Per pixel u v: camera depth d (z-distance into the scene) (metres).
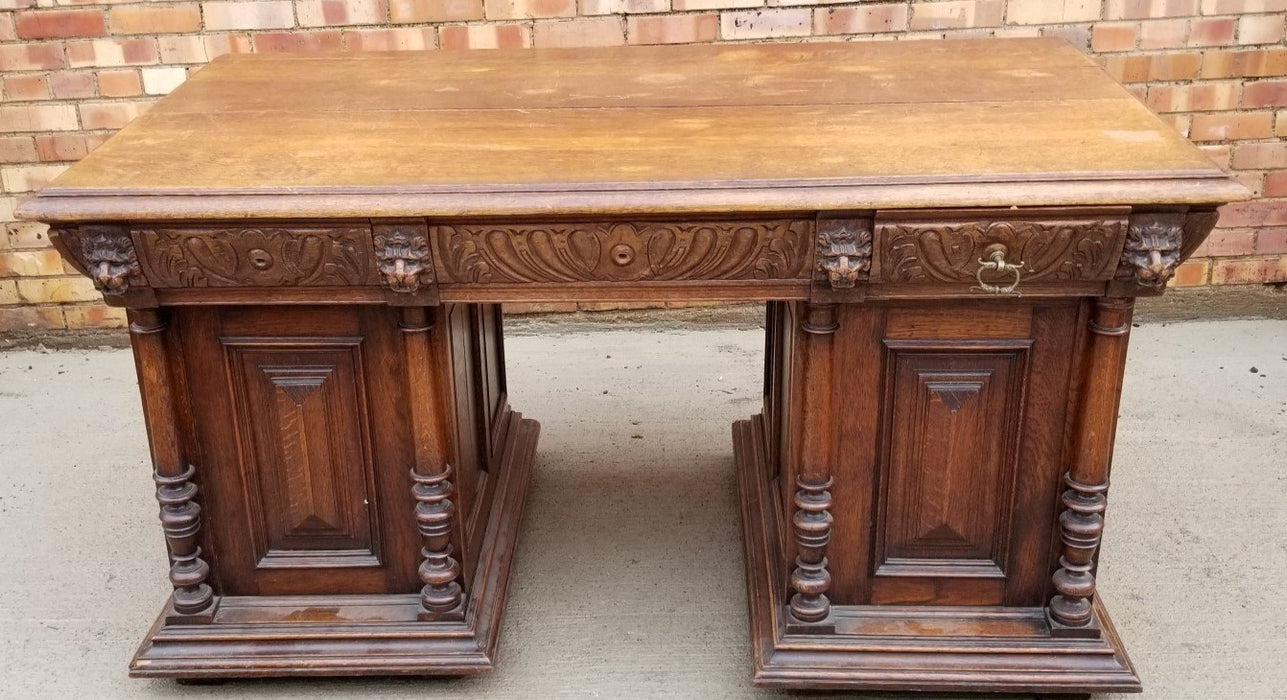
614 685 2.22
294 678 2.24
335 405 2.07
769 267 1.85
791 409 2.09
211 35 3.35
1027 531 2.09
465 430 2.36
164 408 2.02
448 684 2.23
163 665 2.17
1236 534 2.63
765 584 2.33
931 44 2.62
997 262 1.80
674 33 3.36
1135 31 3.33
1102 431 1.96
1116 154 1.82
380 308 1.99
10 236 3.53
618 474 2.97
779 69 2.42
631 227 1.80
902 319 1.93
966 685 2.08
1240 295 3.67
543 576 2.56
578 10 3.33
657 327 3.77
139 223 1.81
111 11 3.30
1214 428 3.08
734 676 2.24
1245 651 2.27
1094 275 1.82
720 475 2.96
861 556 2.12
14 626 2.41
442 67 2.51
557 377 3.50
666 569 2.58
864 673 2.08
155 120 2.13
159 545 2.69
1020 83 2.25
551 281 1.88
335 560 2.20
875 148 1.89
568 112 2.15
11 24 3.28
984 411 2.00
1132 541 2.62
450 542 2.17
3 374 3.53
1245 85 3.38
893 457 2.04
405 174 1.84
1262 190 3.51
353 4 3.31
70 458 3.06
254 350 2.02
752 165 1.83
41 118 3.40
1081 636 2.11
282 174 1.85
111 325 3.68
